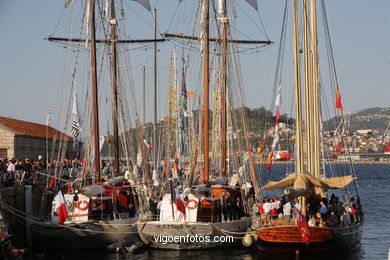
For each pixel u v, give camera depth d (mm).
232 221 36750
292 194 31984
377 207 73375
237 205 39656
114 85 46375
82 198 36844
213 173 56094
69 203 36875
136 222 37312
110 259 34094
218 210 37281
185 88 60719
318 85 41344
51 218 36719
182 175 59094
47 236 36125
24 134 62938
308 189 32875
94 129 39938
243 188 42781
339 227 33500
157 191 45562
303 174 33938
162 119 64125
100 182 38688
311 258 32688
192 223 35406
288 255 32688
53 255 35500
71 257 34844
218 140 59688
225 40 47750
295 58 34906
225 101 47469
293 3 35344
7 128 60844
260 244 33594
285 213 32812
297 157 34500
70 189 39625
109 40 47406
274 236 32750
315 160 39938
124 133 45969
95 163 39531
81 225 35906
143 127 59188
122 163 64750
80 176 44250
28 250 35312
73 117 43938
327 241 32625
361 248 39531
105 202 38062
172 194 34938
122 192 40281
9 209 35844
